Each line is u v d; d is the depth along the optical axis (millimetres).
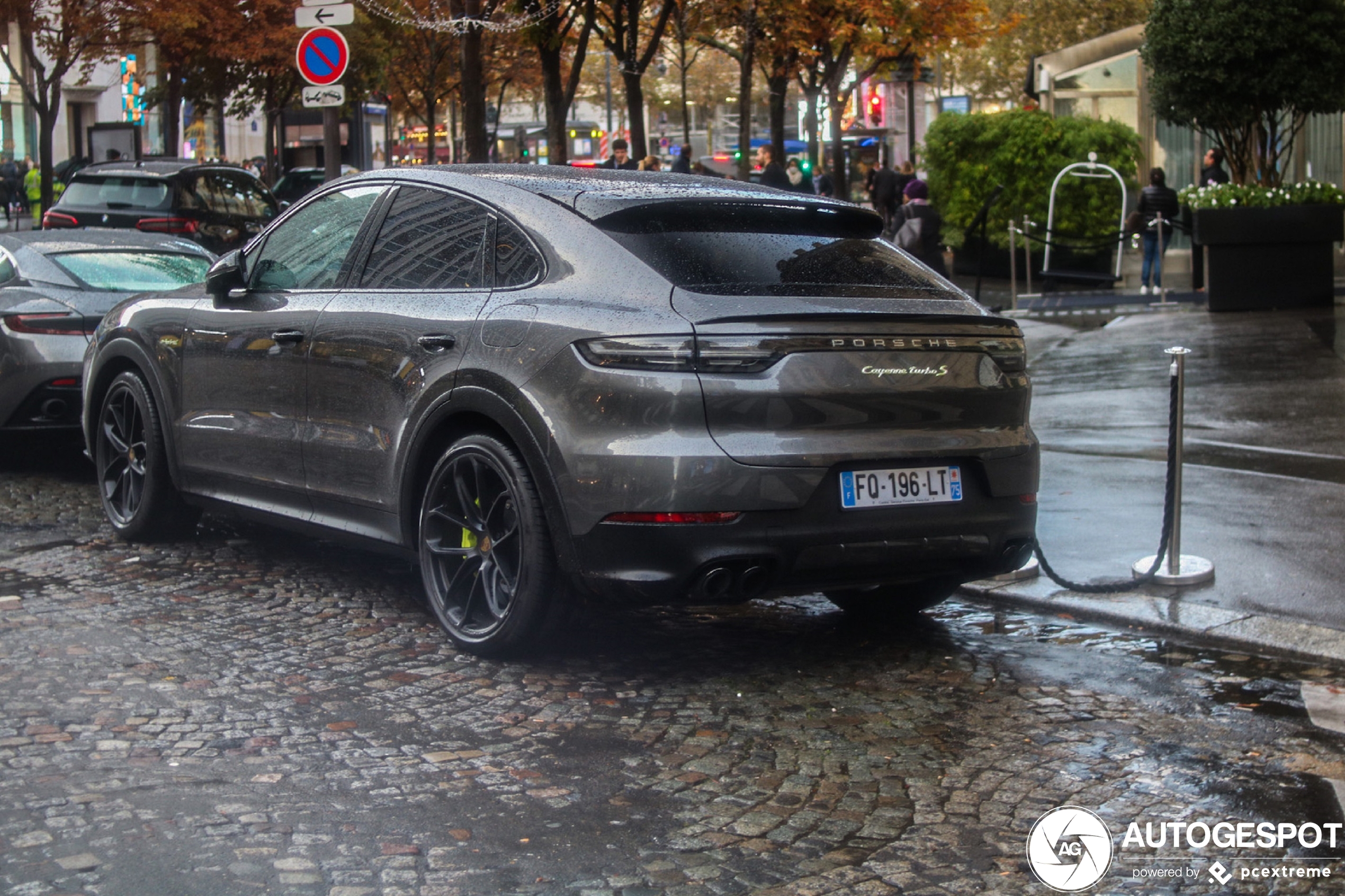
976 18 28797
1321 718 4699
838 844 3670
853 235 5496
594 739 4414
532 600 4945
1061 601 6000
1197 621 5668
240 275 6281
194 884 3303
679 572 4633
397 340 5422
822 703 4812
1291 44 17469
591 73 68938
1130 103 25172
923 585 5688
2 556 6789
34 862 3402
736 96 73562
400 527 5441
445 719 4574
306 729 4434
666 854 3576
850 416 4781
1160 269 20406
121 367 7230
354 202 6047
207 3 29984
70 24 25250
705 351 4594
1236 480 8219
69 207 16859
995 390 5117
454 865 3465
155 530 7012
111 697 4684
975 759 4305
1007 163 22672
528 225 5168
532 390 4836
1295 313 16469
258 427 6137
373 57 33781
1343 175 23922
